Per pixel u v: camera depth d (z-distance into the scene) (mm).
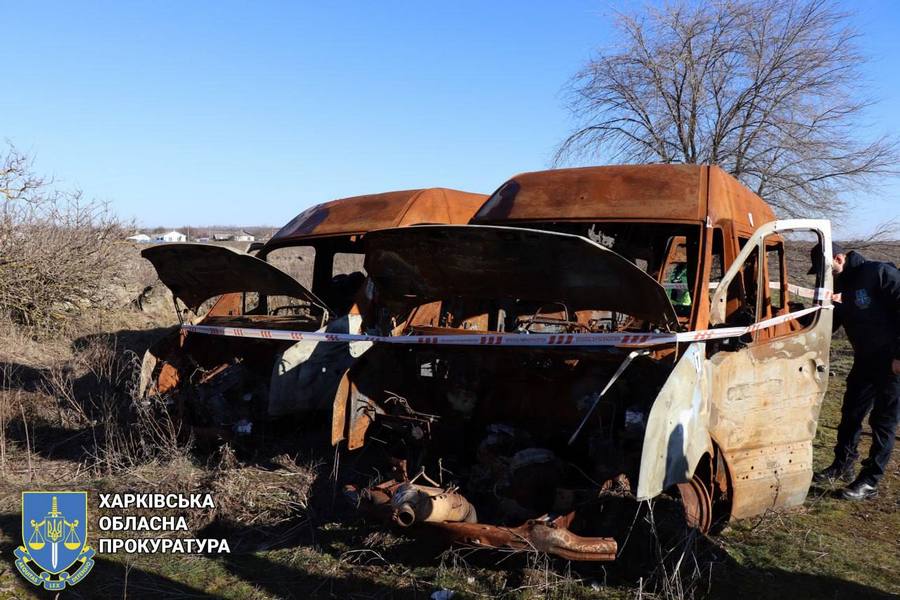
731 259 4707
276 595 3785
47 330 10961
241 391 6242
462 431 4789
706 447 3992
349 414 4645
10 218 10938
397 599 3723
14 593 3719
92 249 11781
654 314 3955
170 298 13000
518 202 5156
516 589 3742
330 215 6766
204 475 5273
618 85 15047
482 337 4453
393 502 3807
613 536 3963
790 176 14062
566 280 4043
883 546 4602
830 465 6078
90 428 6652
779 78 14188
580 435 4344
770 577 4062
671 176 4863
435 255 4219
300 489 4961
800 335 4895
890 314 5410
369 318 5883
